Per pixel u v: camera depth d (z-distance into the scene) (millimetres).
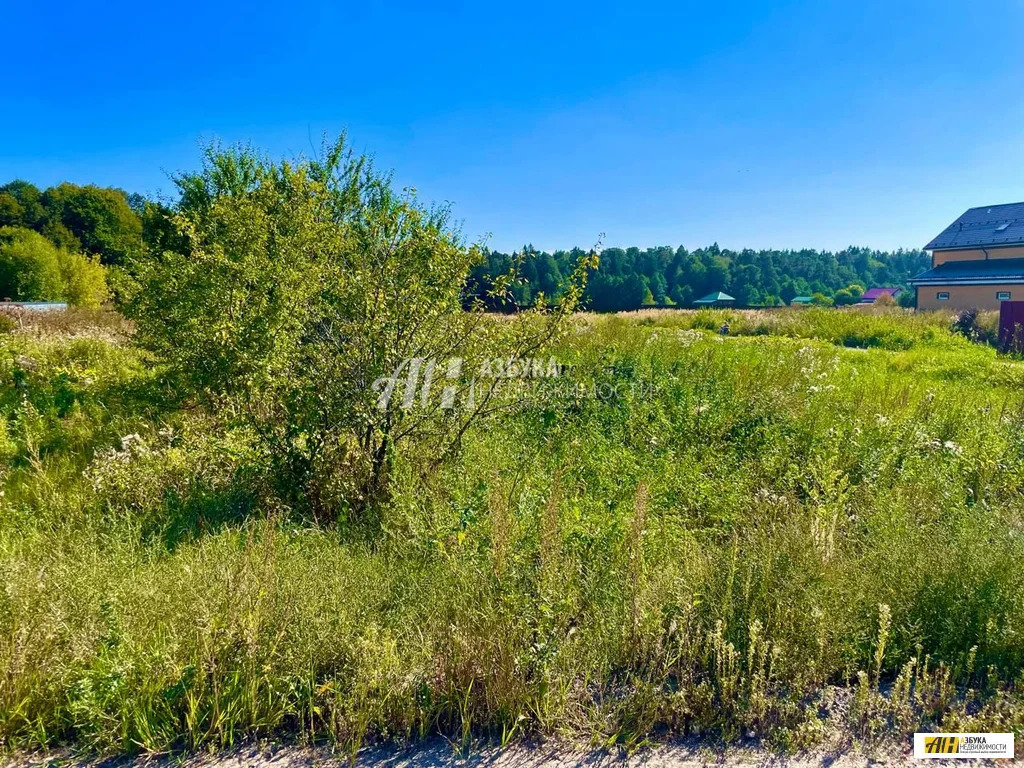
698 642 2562
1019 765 2166
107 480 4355
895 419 5598
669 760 2182
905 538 3293
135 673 2287
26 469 5016
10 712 2184
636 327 14297
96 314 16922
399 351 4250
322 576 2990
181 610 2570
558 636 2545
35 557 3209
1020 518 3684
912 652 2682
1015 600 2689
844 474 4480
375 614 2711
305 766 2119
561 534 3119
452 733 2301
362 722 2215
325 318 4430
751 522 3809
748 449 5164
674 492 4184
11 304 23672
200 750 2178
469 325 4500
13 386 7668
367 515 4062
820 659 2496
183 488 4367
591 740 2244
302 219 5648
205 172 11531
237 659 2365
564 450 4816
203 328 4910
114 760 2139
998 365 10477
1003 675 2598
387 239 4539
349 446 4352
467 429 4586
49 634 2424
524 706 2311
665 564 3152
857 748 2236
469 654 2408
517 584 2760
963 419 5719
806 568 2859
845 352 12875
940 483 4219
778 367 8172
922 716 2377
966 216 35656
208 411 5816
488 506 3492
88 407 6879
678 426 5457
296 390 4266
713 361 8328
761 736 2289
